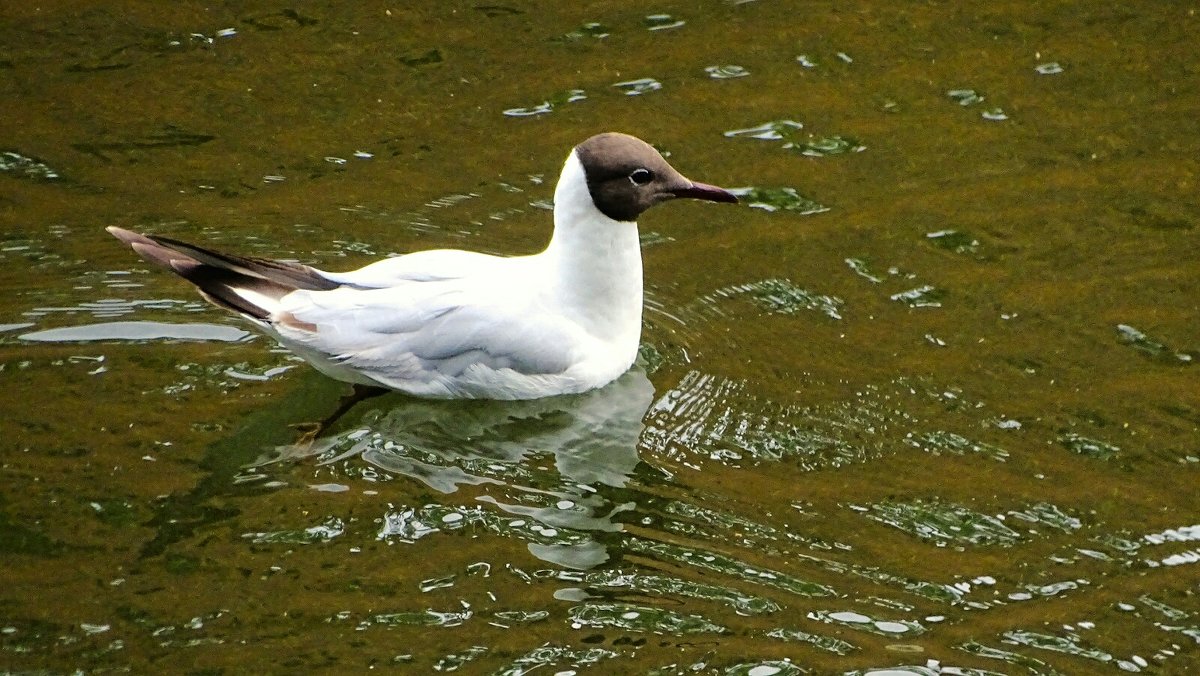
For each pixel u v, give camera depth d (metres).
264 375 12.30
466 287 12.05
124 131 15.27
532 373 12.12
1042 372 12.33
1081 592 10.14
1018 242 13.95
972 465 11.34
